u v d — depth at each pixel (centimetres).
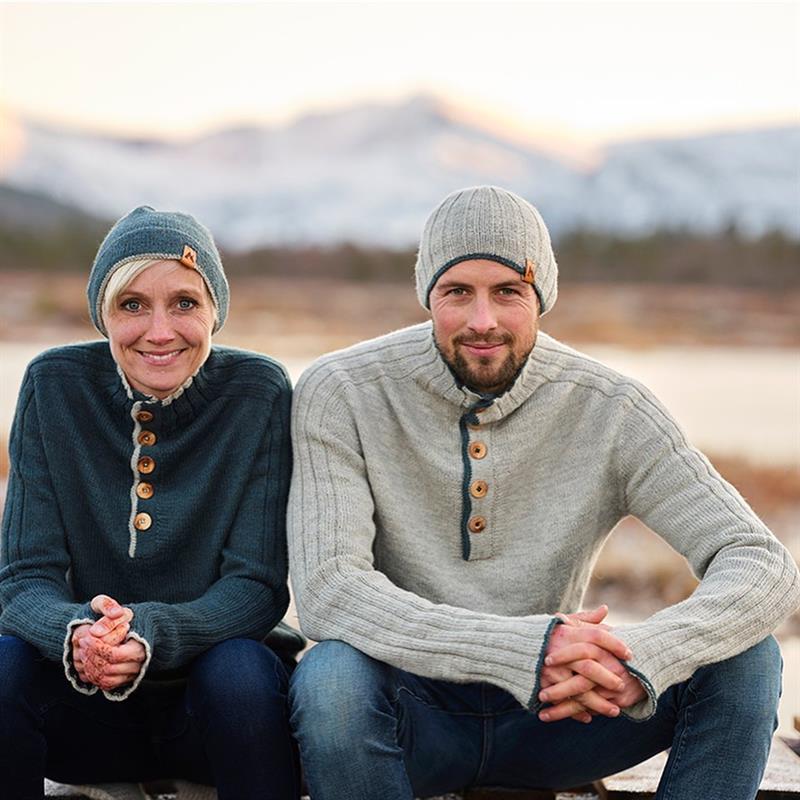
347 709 231
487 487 270
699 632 238
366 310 2531
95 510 267
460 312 262
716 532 258
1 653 243
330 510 260
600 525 275
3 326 2088
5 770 239
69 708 253
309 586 253
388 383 276
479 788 270
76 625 238
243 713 236
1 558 265
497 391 271
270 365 278
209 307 264
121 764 264
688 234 3144
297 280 3127
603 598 543
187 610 250
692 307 2550
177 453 269
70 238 3117
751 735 238
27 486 265
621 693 233
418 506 272
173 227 259
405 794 235
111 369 274
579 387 278
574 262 3067
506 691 260
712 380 1492
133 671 236
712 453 901
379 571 270
